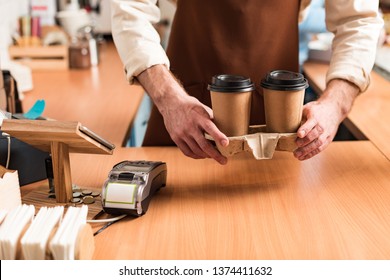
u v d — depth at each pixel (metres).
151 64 1.18
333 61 1.31
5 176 0.99
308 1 1.53
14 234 0.83
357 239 0.96
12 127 1.05
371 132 1.58
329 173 1.27
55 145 1.08
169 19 3.17
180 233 0.99
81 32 2.92
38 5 2.98
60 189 1.11
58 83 2.41
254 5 1.42
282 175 1.26
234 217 1.05
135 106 2.01
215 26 1.45
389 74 2.34
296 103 1.06
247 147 1.07
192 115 1.08
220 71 1.49
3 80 1.58
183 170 1.30
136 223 1.03
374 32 1.32
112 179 1.07
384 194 1.15
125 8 1.25
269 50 1.48
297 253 0.92
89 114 1.89
